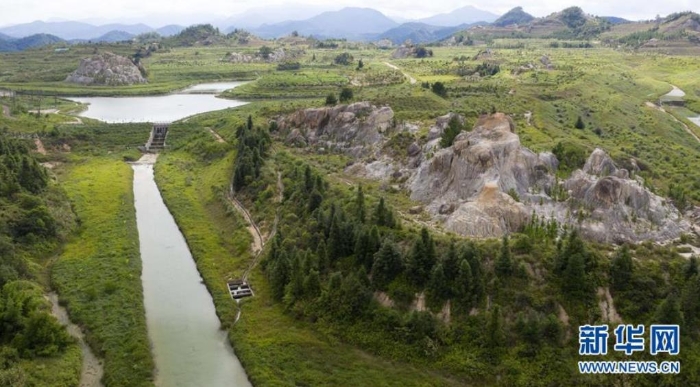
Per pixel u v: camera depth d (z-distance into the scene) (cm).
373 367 8006
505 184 10819
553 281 8325
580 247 8400
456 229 9856
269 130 19550
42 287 10238
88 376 8000
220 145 18950
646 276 8112
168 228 13650
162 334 9119
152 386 7700
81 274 10725
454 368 7794
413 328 8269
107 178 16888
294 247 10569
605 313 7938
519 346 7762
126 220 13650
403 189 12750
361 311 8788
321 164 15725
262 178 14738
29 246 11394
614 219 9756
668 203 10694
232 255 11900
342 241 9894
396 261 9000
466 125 14550
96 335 8800
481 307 8238
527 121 17875
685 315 7662
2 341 8119
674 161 15750
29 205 12281
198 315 9738
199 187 16375
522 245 8831
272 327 9094
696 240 9625
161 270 11400
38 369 7706
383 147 15225
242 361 8331
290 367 8094
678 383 7150
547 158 12000
